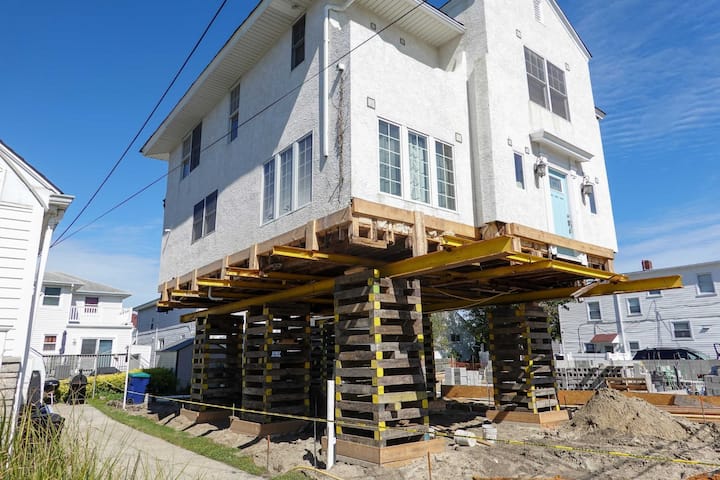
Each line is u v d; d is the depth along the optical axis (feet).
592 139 44.57
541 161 36.52
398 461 26.21
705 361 69.51
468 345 137.80
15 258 30.71
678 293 96.48
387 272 29.66
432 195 31.24
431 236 30.12
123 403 56.85
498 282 38.70
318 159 30.27
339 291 30.78
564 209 39.50
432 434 29.25
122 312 106.93
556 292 39.11
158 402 61.62
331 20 31.71
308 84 32.68
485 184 33.12
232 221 40.09
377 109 29.53
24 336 30.12
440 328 131.03
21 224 31.27
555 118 40.06
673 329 96.22
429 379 50.37
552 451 29.30
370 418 38.83
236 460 29.68
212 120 47.60
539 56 40.09
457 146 33.65
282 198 33.94
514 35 37.58
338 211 27.30
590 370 62.90
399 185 29.63
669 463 26.81
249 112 40.29
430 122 32.42
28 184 31.89
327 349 57.41
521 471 25.61
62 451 14.21
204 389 45.78
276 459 29.09
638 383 58.29
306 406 38.14
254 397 40.29
